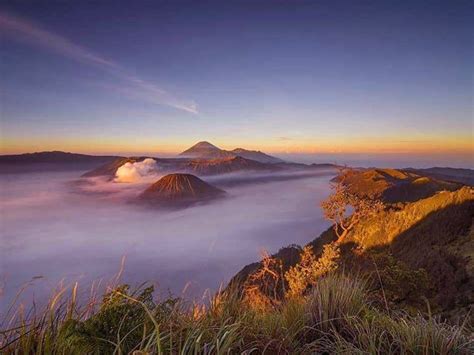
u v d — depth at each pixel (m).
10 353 2.02
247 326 3.06
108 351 2.22
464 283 23.42
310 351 2.95
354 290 3.91
